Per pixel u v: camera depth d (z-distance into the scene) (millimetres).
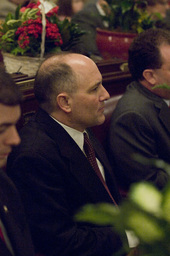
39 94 1503
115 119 1895
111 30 2547
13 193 1189
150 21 2557
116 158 1880
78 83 1445
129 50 1960
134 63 1940
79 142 1547
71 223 1414
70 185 1460
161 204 724
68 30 2025
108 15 2596
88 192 1478
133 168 1842
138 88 1949
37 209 1367
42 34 1861
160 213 717
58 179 1408
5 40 1941
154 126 1861
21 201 1337
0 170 1182
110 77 2270
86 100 1467
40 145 1404
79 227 1453
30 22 1895
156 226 713
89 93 1468
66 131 1495
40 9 1992
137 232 715
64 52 1524
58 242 1373
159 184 1781
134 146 1835
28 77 1820
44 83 1473
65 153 1448
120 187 1935
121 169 1877
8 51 1980
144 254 750
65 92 1456
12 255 1073
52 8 2043
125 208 729
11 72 1962
